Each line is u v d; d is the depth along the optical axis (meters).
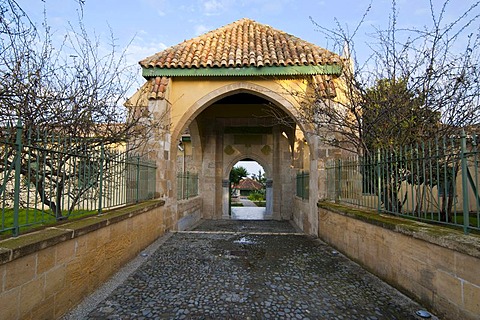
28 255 2.77
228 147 15.64
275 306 3.72
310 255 6.11
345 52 7.03
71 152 4.13
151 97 8.28
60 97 5.44
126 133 6.51
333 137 7.98
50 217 3.82
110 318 3.38
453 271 3.06
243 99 13.55
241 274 4.93
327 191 8.09
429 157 3.96
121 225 5.20
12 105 4.67
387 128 5.77
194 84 8.93
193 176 13.58
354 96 6.66
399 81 5.91
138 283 4.49
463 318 2.92
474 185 3.13
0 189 2.86
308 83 8.53
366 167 5.91
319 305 3.75
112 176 5.59
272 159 15.43
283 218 14.88
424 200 4.00
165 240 7.47
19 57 4.82
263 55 8.89
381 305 3.71
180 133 8.98
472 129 5.07
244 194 52.72
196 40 10.24
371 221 4.80
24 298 2.71
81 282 3.79
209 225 12.73
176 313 3.52
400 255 4.04
